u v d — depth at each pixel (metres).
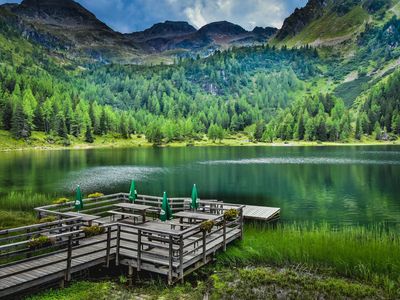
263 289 14.45
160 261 14.73
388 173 61.47
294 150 142.88
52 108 185.38
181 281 14.61
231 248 18.72
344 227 26.89
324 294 14.05
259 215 27.92
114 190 46.38
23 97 188.75
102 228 14.95
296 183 51.84
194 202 20.66
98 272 15.80
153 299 13.32
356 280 15.49
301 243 19.28
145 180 56.00
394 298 13.67
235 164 82.38
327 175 60.22
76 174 64.00
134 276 15.38
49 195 39.56
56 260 14.92
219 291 14.17
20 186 49.38
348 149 145.38
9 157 105.75
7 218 26.38
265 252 18.05
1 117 159.25
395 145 179.50
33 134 165.62
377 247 18.39
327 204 36.84
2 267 12.98
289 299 13.65
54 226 18.75
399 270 15.78
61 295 13.21
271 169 70.56
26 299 12.73
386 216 31.41
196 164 83.25
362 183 51.25
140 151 143.12
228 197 40.94
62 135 170.75
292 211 33.47
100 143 184.12
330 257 17.47
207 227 16.11
